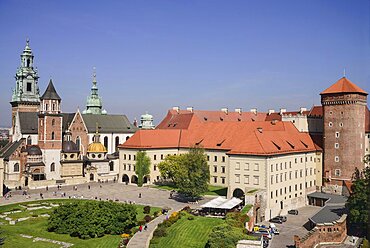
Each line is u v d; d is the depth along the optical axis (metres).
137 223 87.69
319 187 129.50
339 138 125.12
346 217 92.62
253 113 192.38
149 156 142.88
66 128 175.75
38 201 114.12
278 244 79.50
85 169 153.25
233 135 136.25
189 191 109.12
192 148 118.00
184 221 86.50
